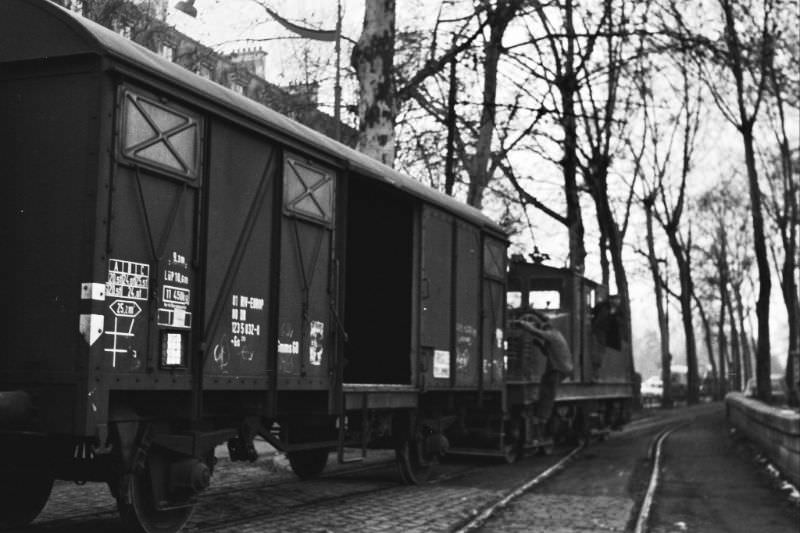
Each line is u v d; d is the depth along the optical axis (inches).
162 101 263.4
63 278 238.5
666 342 1840.6
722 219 2208.4
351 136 845.2
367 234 476.4
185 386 269.6
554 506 401.4
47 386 236.2
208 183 283.6
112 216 241.6
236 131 301.9
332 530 315.3
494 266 570.6
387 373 457.7
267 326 318.0
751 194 1070.4
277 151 328.2
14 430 238.2
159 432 271.1
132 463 256.5
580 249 1106.7
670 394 1838.1
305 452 474.6
